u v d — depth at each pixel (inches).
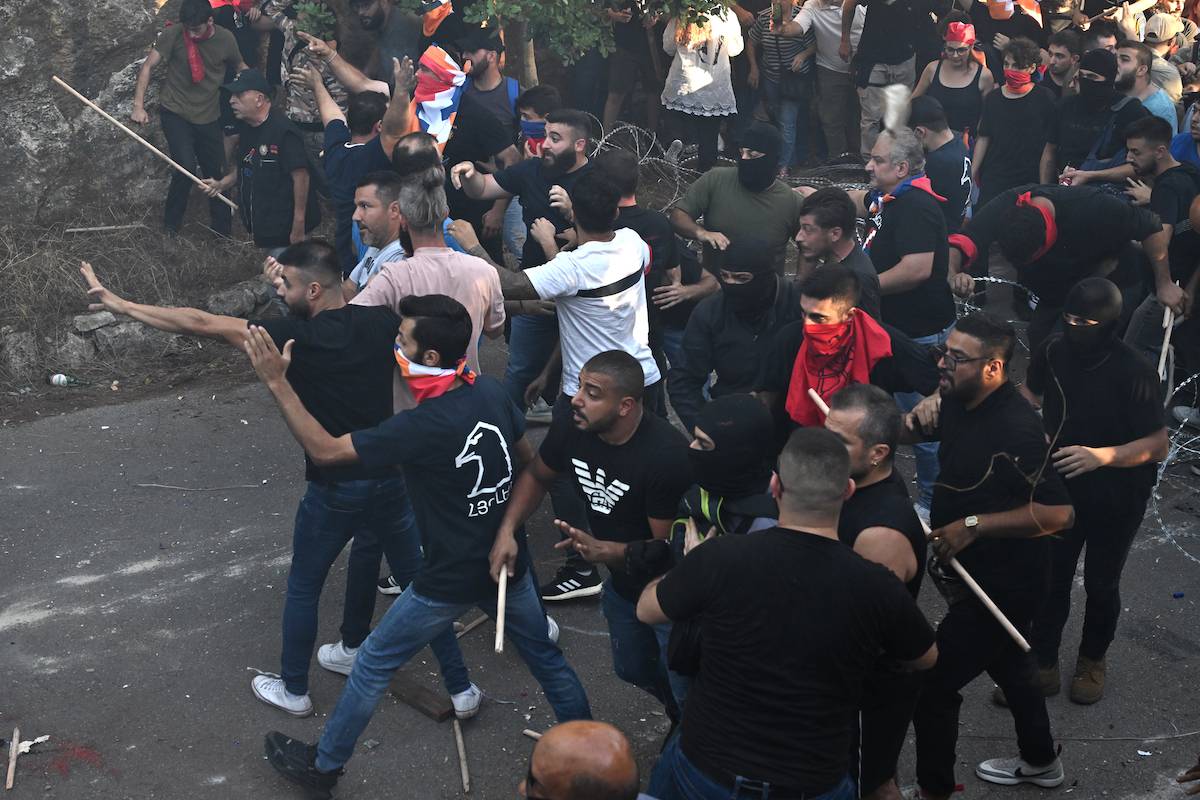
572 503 235.8
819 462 131.0
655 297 252.7
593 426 165.2
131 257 385.4
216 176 406.6
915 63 491.8
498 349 369.4
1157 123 285.3
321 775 182.7
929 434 181.6
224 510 278.1
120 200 403.2
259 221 357.1
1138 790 188.1
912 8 481.7
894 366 197.2
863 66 494.6
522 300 215.2
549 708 211.2
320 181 382.6
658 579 151.5
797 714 130.6
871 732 156.9
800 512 132.7
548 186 269.7
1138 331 302.2
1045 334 267.7
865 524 147.7
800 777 131.0
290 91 386.9
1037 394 205.9
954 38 410.0
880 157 256.5
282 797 189.8
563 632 234.2
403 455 167.0
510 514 176.6
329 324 186.5
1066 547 197.5
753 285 208.4
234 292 382.6
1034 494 165.3
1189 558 254.2
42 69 382.3
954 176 320.8
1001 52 458.3
